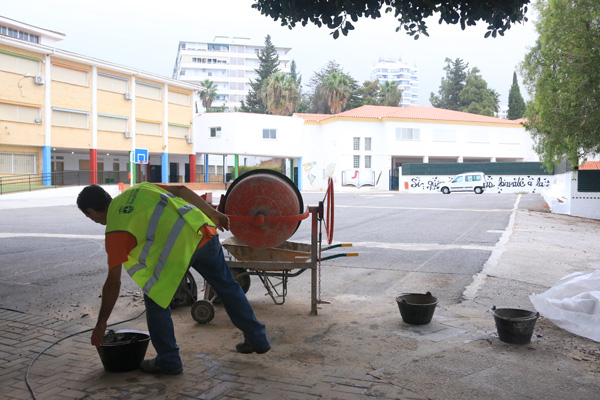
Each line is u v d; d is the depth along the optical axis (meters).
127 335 3.90
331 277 7.11
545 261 8.35
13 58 33.03
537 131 18.75
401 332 4.46
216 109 90.69
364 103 76.56
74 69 36.84
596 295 4.46
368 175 49.62
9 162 33.78
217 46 132.62
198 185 45.25
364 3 6.25
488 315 5.10
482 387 3.27
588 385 3.30
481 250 9.52
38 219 16.73
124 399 3.12
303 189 50.75
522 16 5.86
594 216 18.78
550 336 4.32
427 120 50.03
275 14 6.53
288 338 4.30
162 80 43.31
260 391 3.22
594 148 17.72
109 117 39.66
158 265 3.20
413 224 14.89
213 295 5.18
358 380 3.38
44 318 5.01
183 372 3.54
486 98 76.44
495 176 44.66
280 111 69.44
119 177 45.16
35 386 3.33
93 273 7.42
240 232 4.62
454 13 6.11
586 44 15.76
